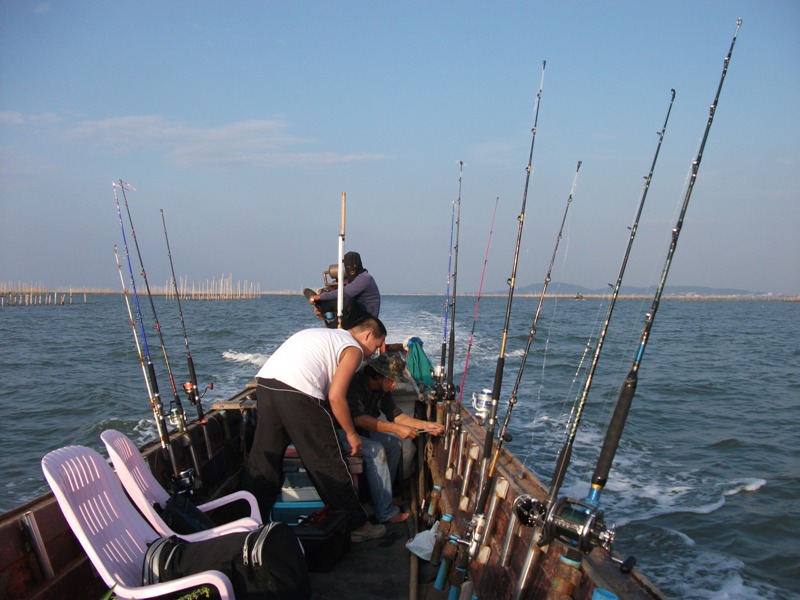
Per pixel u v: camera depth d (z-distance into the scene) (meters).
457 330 25.61
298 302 94.56
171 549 2.49
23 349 23.00
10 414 11.61
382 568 3.55
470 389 12.37
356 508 3.69
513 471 3.12
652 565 5.33
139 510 2.89
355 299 4.93
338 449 3.55
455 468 4.22
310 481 3.90
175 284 4.72
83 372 16.84
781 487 7.09
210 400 11.73
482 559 3.05
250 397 5.36
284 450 3.64
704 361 19.52
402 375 4.28
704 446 8.91
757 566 5.29
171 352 21.66
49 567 2.46
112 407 11.99
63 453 2.37
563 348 20.89
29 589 2.38
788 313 70.75
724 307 94.06
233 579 2.45
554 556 2.29
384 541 3.89
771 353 22.50
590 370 2.18
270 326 35.72
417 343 5.80
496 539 3.04
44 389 14.10
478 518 2.87
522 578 2.26
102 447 9.32
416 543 3.64
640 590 1.89
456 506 3.71
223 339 26.73
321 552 3.46
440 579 3.28
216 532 2.77
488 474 2.85
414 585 3.27
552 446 8.27
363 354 3.72
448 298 5.76
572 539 1.84
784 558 5.42
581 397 2.19
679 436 9.49
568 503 1.90
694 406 11.97
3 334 30.75
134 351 21.78
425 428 4.28
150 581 2.42
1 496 7.31
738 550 5.57
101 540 2.37
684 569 5.25
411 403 5.53
